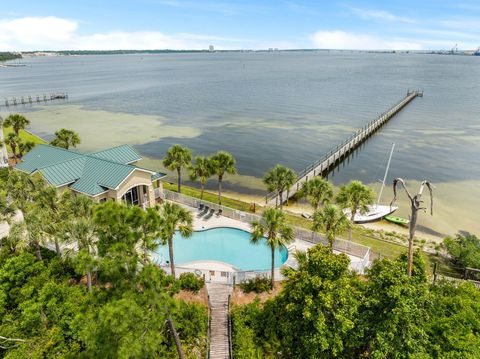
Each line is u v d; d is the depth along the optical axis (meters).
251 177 68.25
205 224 44.44
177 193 49.91
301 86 182.38
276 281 32.69
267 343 24.75
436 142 87.81
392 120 110.75
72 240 26.45
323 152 81.19
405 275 21.53
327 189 42.31
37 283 28.05
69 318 25.09
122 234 18.89
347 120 109.31
